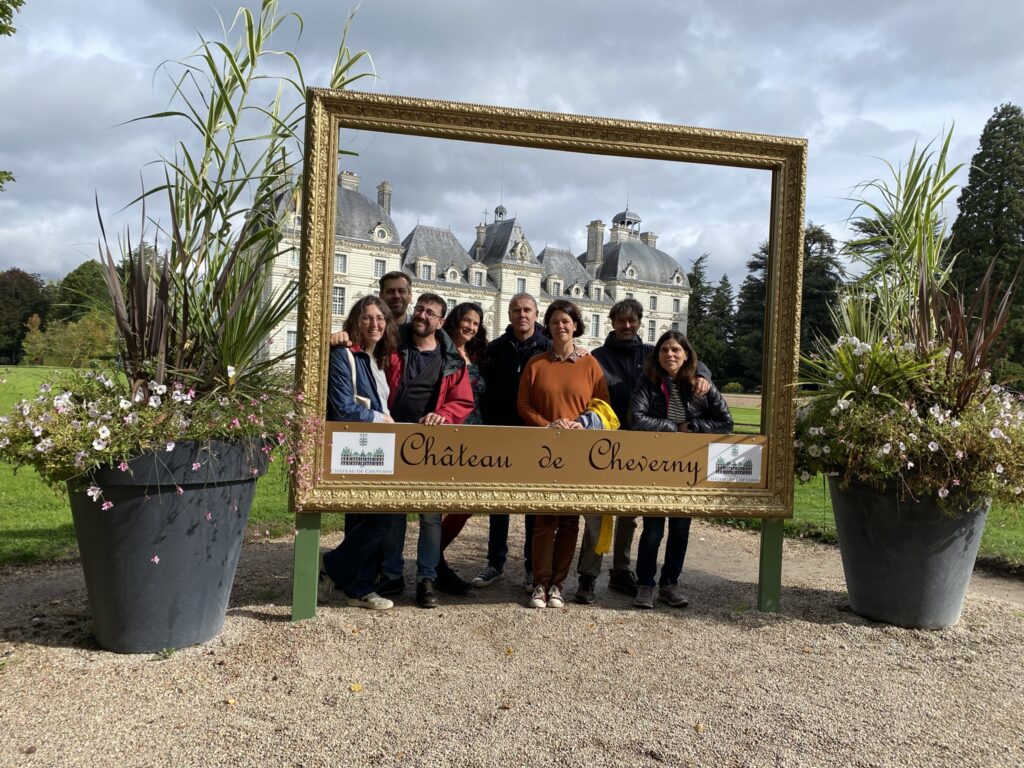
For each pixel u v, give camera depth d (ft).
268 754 8.54
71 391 11.35
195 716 9.41
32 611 13.35
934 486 13.38
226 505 11.84
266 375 12.78
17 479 27.96
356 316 13.98
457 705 9.99
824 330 16.29
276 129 12.87
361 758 8.51
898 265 16.21
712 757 8.80
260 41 12.67
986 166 118.11
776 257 14.69
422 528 14.71
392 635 12.72
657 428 14.56
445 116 13.46
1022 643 13.25
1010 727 9.88
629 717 9.78
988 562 19.16
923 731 9.68
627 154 14.23
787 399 14.73
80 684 10.25
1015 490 13.38
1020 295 103.96
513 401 16.25
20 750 8.43
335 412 13.52
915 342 14.99
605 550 14.40
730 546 21.47
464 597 15.43
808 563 19.43
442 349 14.78
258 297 12.43
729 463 14.70
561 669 11.43
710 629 13.66
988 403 14.44
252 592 15.03
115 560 11.07
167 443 10.70
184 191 12.46
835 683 11.21
